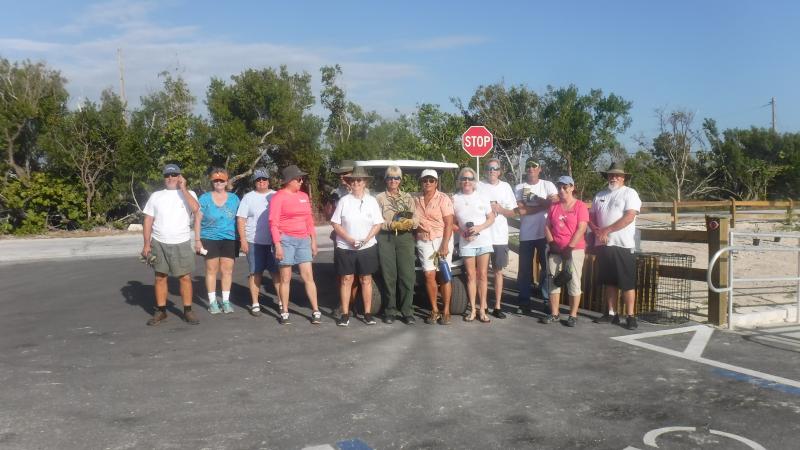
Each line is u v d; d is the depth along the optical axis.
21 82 28.28
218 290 10.41
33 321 8.11
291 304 9.10
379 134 37.88
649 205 21.53
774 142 50.84
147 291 10.36
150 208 7.67
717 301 7.58
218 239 8.30
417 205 7.71
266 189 8.27
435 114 29.19
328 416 4.71
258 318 8.15
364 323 7.81
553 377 5.64
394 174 7.53
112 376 5.71
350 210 7.47
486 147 12.16
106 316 8.37
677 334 7.23
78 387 5.40
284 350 6.57
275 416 4.71
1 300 9.74
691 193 48.06
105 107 27.25
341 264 7.52
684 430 4.45
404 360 6.18
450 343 6.84
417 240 7.80
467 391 5.27
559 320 7.87
